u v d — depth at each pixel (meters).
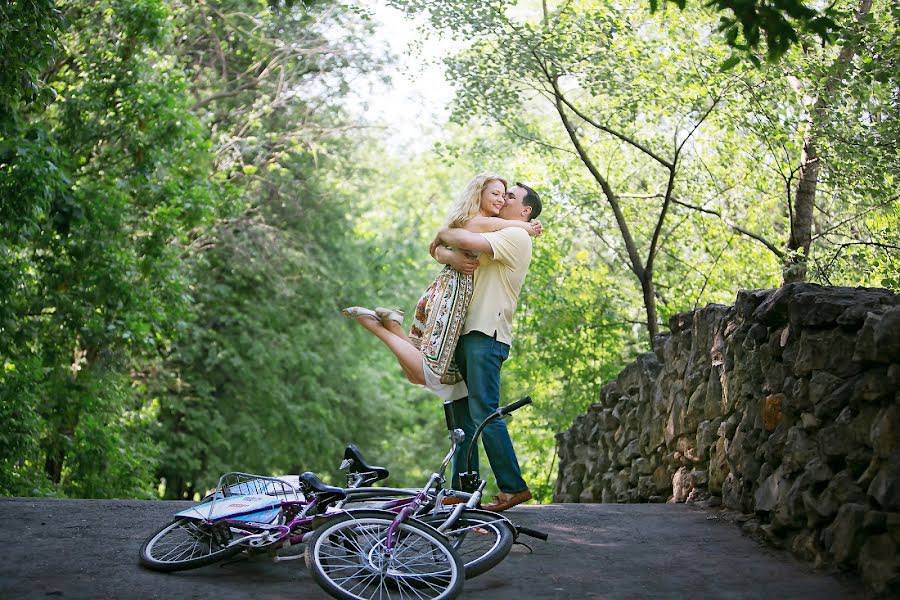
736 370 7.00
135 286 15.17
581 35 13.59
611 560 5.42
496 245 5.98
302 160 24.14
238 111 22.50
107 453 15.81
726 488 6.93
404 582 4.41
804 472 5.49
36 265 14.70
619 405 10.11
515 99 14.73
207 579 4.72
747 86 12.41
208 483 22.72
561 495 12.18
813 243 14.16
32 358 14.49
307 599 4.42
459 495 5.12
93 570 4.82
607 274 18.23
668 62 13.23
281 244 23.11
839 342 5.34
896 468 4.70
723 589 4.83
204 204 16.00
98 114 15.07
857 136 10.82
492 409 6.10
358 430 26.53
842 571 4.96
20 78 9.19
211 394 24.23
